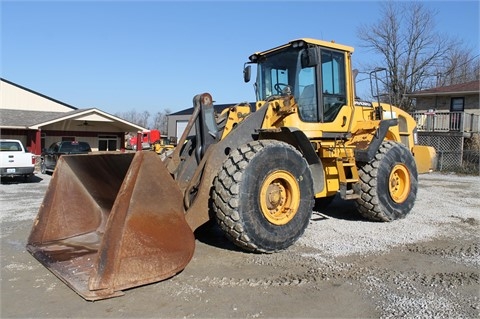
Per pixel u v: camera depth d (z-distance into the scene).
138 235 3.57
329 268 4.30
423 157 7.87
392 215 6.44
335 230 5.92
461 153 18.66
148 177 3.68
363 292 3.69
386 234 5.71
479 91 22.45
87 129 24.34
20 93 26.47
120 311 3.29
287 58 5.93
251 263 4.43
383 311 3.30
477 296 3.61
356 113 6.48
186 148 5.21
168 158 4.77
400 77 31.83
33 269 4.33
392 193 6.56
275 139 5.19
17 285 3.87
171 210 3.82
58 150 16.66
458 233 5.85
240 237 4.41
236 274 4.11
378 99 6.86
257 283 3.87
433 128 21.97
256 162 4.46
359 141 6.35
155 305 3.40
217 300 3.50
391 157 6.45
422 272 4.21
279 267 4.31
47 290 3.75
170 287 3.76
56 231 4.83
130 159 4.09
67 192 4.96
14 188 11.91
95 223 5.07
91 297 3.29
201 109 4.84
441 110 24.73
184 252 3.87
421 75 31.92
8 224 6.64
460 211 7.54
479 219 6.84
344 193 5.84
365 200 6.29
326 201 7.54
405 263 4.49
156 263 3.64
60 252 4.42
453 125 21.36
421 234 5.74
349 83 6.31
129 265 3.49
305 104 5.77
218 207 4.38
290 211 4.83
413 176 6.79
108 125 25.09
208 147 4.79
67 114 22.75
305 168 4.96
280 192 4.80
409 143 8.05
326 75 6.01
